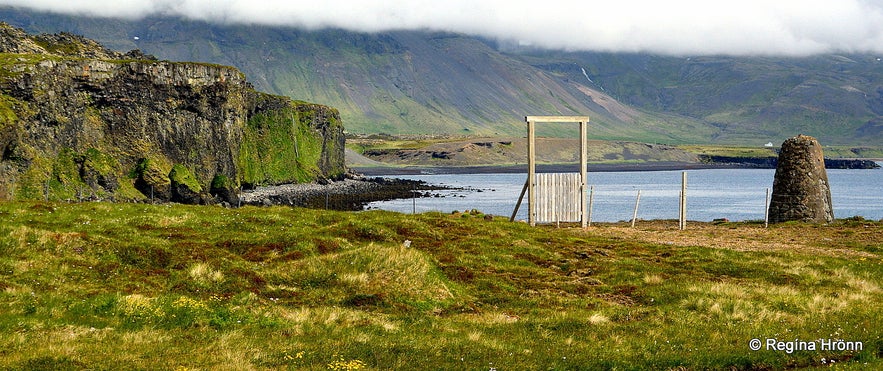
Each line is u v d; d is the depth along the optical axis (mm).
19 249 27578
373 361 19344
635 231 46531
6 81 131875
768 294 27844
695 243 40531
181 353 19109
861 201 181625
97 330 20938
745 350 21094
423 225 39406
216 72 187000
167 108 171500
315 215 41781
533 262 34719
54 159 138875
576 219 49312
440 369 18938
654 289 29203
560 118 48156
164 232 33781
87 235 29750
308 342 20797
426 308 26656
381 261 29203
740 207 159625
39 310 22328
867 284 30266
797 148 52281
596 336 22781
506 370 19000
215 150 186500
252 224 37531
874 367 19203
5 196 120250
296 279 28234
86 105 153250
